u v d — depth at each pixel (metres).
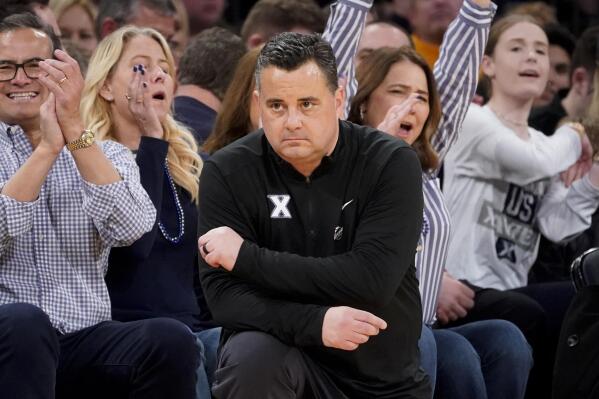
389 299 10.80
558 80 20.92
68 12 19.22
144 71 14.07
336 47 15.23
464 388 13.97
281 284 10.70
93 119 14.42
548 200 17.42
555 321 16.30
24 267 12.66
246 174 11.20
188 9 22.62
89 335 12.49
